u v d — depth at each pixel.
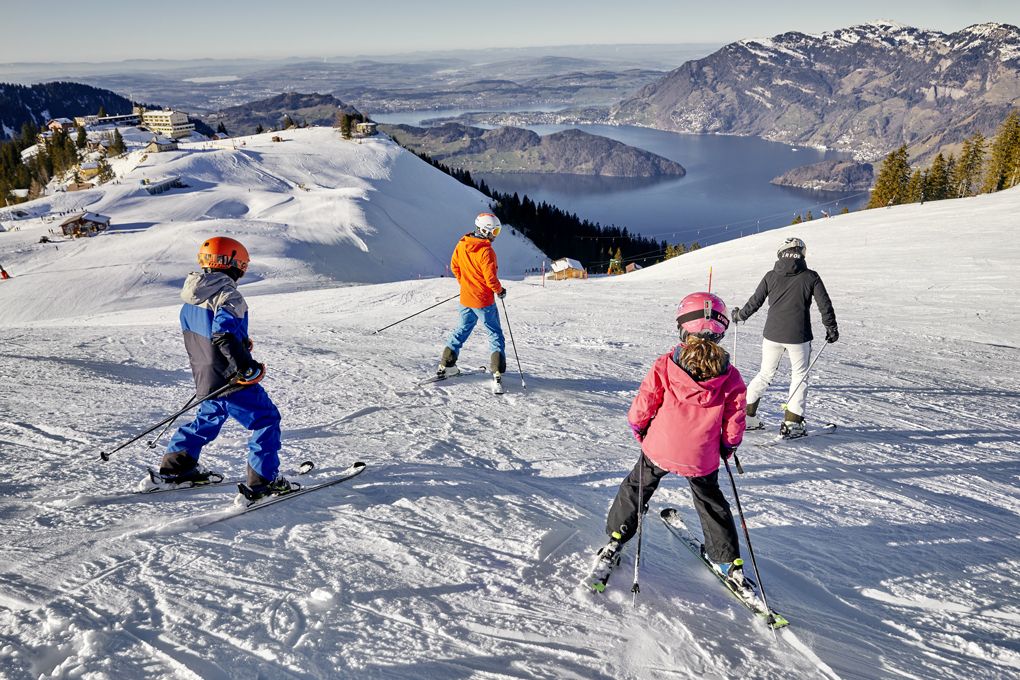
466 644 2.64
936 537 4.08
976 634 3.09
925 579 3.54
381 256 84.62
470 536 3.55
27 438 4.79
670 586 3.27
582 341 10.99
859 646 2.92
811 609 3.18
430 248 103.50
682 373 2.95
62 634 2.49
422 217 118.12
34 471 4.12
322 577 3.01
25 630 2.51
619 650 2.71
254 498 3.75
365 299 21.97
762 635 2.95
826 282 19.67
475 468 4.66
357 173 139.25
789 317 5.75
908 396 8.11
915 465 5.49
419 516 3.74
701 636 2.87
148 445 4.67
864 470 5.28
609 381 7.93
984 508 4.66
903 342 12.27
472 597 2.97
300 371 7.50
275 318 16.53
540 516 3.87
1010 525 4.38
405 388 6.86
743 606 3.15
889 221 29.89
